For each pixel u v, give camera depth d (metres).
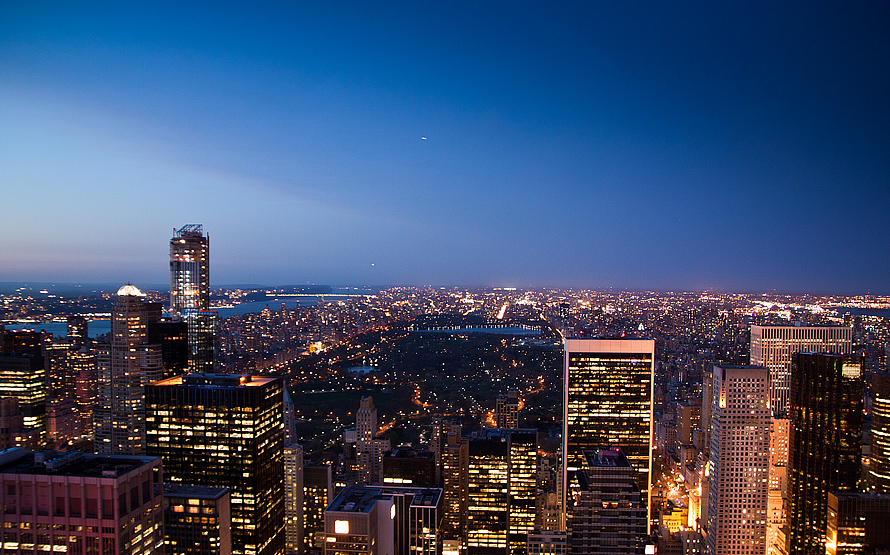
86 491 125.94
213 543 192.25
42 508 127.62
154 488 138.88
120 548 126.62
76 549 126.75
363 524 186.00
